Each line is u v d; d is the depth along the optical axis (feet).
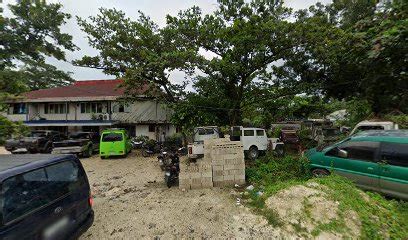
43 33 55.47
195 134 45.39
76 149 51.52
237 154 26.71
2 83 22.30
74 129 79.36
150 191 25.71
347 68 50.29
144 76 54.19
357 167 21.03
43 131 61.16
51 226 11.69
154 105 77.36
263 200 19.60
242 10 50.29
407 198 17.99
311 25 44.83
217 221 17.58
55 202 12.17
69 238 12.53
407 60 34.68
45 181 12.02
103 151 50.60
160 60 47.85
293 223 15.90
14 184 10.29
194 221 17.71
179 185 25.90
